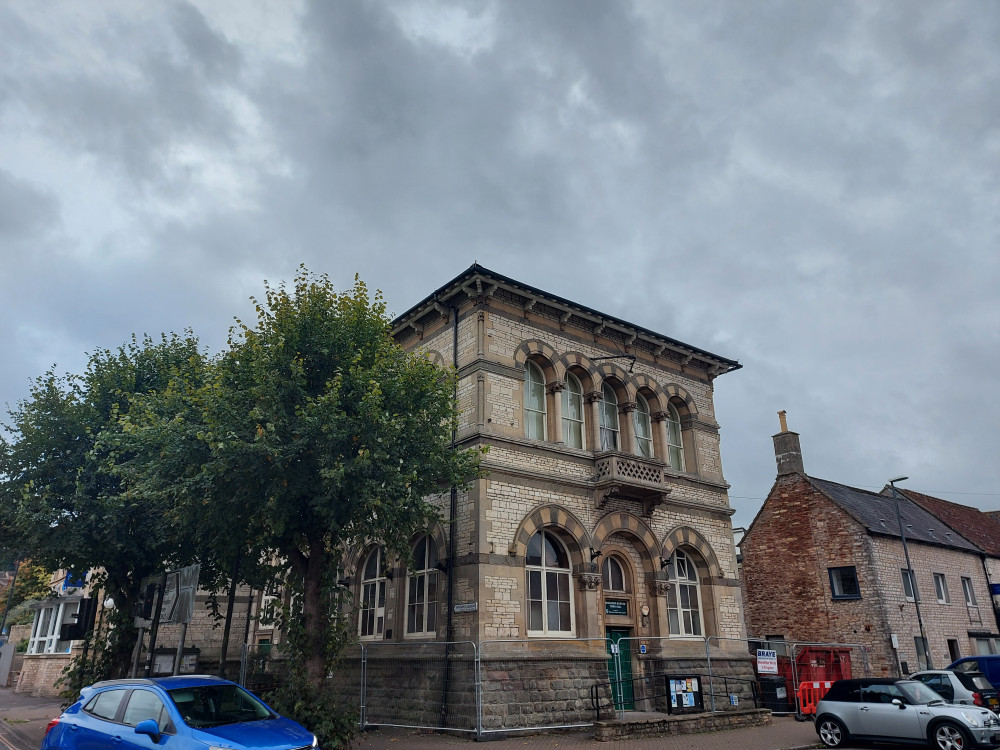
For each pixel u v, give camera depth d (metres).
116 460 17.53
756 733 16.23
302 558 15.16
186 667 20.88
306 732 9.62
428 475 14.99
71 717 10.45
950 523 35.72
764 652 20.91
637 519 20.42
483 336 19.06
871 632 26.62
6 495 17.38
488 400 18.50
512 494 17.95
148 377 19.41
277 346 14.34
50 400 18.02
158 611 15.30
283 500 13.62
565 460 19.52
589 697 17.31
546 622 17.92
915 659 26.67
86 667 18.55
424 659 17.14
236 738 8.82
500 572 17.05
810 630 28.31
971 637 29.98
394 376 14.97
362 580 20.94
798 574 29.23
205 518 14.91
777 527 30.44
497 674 16.00
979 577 32.75
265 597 25.95
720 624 21.52
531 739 15.11
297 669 13.72
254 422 13.46
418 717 16.81
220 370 14.84
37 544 17.02
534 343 20.12
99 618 24.80
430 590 18.36
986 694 16.86
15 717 20.70
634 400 22.02
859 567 27.56
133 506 16.86
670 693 17.59
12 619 43.72
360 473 13.49
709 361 24.73
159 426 14.15
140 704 9.84
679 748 14.10
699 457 23.38
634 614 19.73
